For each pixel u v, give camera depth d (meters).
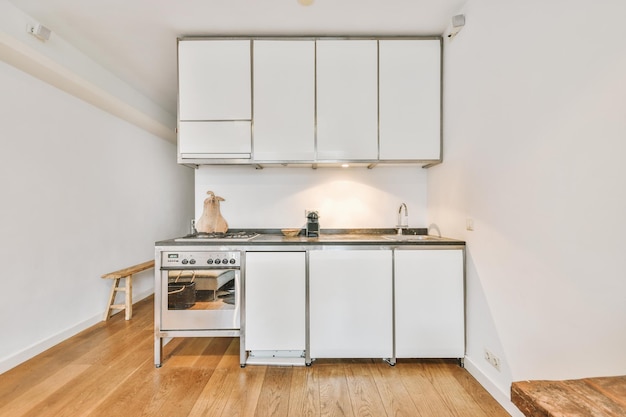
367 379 1.82
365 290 1.96
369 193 2.63
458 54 2.04
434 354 1.95
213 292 1.98
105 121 2.96
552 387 0.71
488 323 1.70
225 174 2.62
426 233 2.60
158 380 1.80
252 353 2.06
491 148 1.67
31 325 2.15
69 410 1.52
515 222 1.47
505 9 1.54
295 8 1.96
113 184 3.06
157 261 1.97
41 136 2.28
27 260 2.15
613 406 0.63
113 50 2.44
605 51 1.01
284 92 2.25
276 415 1.49
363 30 2.21
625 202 0.96
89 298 2.72
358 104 2.25
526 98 1.39
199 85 2.24
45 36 2.01
